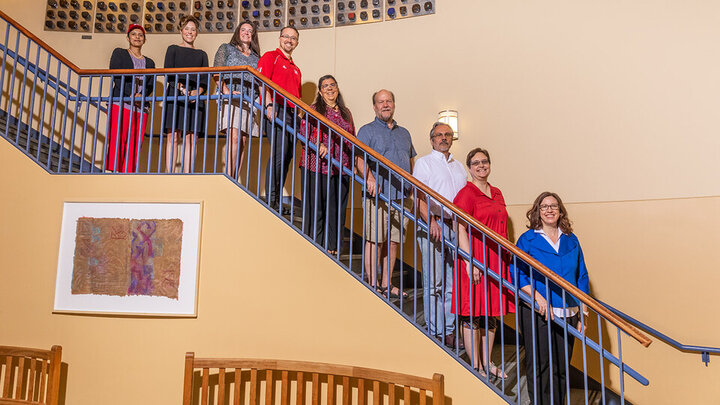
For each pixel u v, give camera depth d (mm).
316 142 3615
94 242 3445
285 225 3301
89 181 3506
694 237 3846
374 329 3109
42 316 3416
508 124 4562
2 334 3412
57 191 3521
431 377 2992
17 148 3594
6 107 5012
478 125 4656
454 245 3121
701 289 3785
